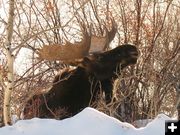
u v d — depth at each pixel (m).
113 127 9.19
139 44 21.42
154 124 9.22
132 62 16.31
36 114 15.96
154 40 21.20
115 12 22.58
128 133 9.05
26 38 14.49
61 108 15.95
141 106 18.88
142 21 21.89
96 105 15.99
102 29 22.00
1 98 15.98
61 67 19.72
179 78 20.31
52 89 16.33
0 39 15.58
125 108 18.22
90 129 9.21
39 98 16.30
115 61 16.16
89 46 16.27
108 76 16.19
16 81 17.23
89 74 16.12
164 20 21.38
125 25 21.95
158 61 20.84
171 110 18.03
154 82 18.88
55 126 9.44
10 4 13.16
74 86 16.08
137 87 19.22
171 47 22.06
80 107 16.09
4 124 14.05
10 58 13.23
